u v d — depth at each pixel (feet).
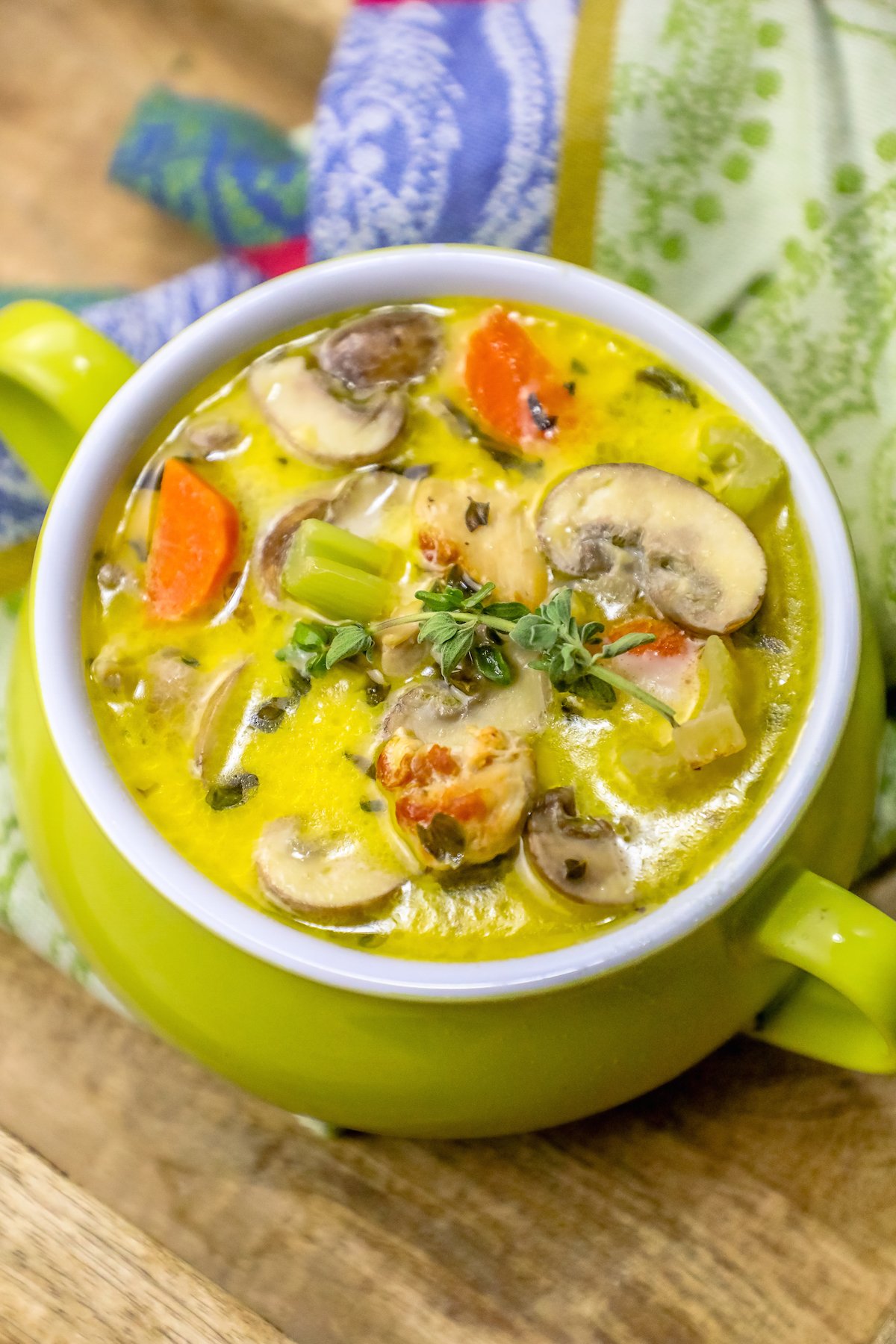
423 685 1.53
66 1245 1.62
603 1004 1.48
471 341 1.60
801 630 1.54
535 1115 1.53
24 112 2.00
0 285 1.96
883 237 1.68
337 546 1.55
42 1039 1.68
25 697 1.55
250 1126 1.65
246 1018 1.50
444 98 1.73
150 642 1.56
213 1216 1.63
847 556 1.53
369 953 1.46
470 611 1.50
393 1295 1.61
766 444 1.56
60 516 1.55
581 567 1.56
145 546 1.57
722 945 1.48
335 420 1.59
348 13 1.94
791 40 1.68
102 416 1.56
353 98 1.74
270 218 1.89
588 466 1.57
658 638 1.54
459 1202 1.63
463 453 1.59
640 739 1.52
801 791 1.47
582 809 1.50
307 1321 1.60
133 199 1.97
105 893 1.51
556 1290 1.60
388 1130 1.55
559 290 1.59
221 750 1.53
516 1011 1.47
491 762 1.49
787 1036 1.57
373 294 1.60
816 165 1.68
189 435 1.59
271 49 2.00
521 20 1.73
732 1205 1.62
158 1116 1.66
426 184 1.72
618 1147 1.63
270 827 1.51
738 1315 1.59
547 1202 1.62
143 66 2.00
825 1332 1.58
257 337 1.60
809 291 1.71
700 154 1.71
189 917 1.47
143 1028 1.68
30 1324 1.60
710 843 1.49
